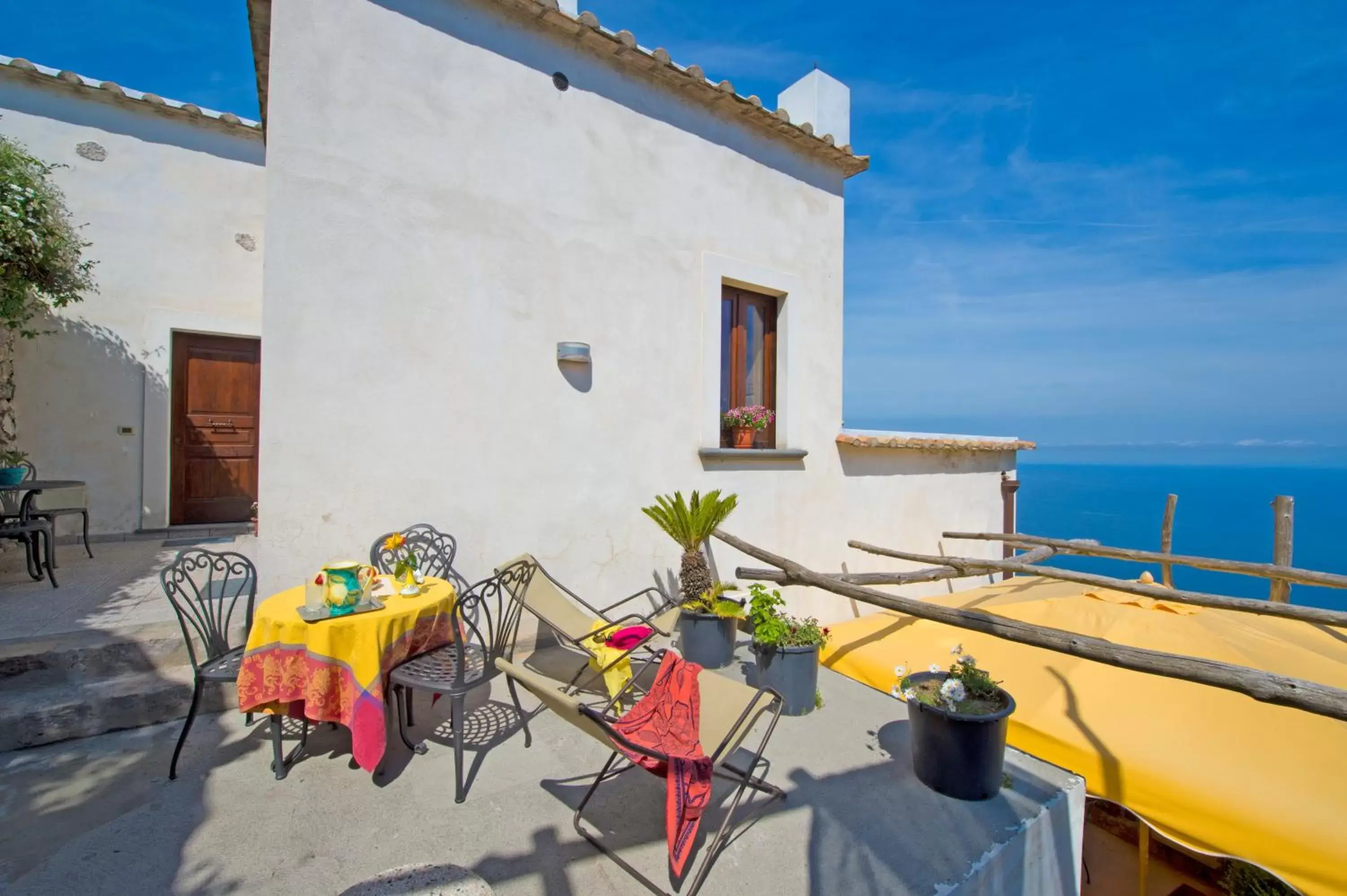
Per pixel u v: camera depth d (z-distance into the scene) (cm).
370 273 381
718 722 255
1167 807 292
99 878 206
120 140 577
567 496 461
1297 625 565
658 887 214
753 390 614
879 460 689
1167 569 851
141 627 339
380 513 384
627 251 494
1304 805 272
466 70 417
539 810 257
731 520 562
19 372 532
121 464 583
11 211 418
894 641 479
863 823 261
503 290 431
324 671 256
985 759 280
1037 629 283
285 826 239
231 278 630
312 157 363
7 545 455
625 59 488
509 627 369
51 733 290
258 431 670
